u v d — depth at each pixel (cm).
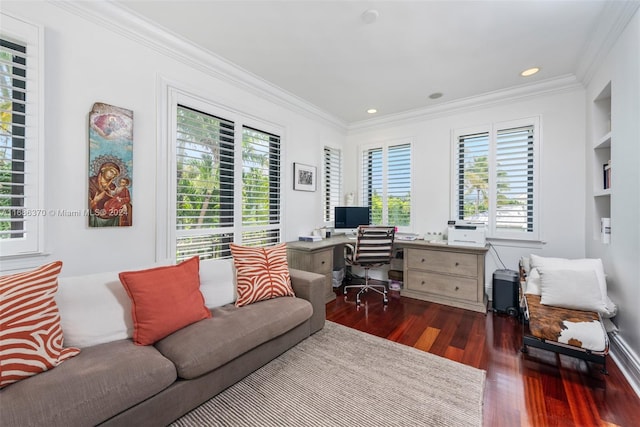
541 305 209
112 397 112
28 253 162
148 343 150
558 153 297
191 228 252
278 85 314
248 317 180
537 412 147
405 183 407
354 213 416
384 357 202
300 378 175
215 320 174
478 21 201
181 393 138
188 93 244
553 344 189
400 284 380
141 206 215
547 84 294
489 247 334
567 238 293
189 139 249
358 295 332
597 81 243
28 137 161
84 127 184
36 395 102
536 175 309
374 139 436
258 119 312
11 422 93
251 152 310
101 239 194
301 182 375
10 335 112
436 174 378
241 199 296
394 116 407
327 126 425
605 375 178
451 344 224
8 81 159
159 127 224
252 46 238
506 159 328
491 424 139
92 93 188
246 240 305
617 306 200
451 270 320
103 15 189
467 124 354
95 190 188
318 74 287
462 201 362
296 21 204
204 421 138
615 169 201
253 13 196
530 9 188
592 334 178
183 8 192
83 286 155
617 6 177
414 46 235
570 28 207
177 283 173
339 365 190
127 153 204
